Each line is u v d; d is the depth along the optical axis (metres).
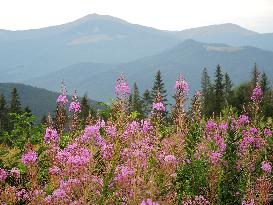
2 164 8.45
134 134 7.28
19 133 9.73
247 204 7.38
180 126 9.08
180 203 7.14
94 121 8.01
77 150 6.53
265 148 10.11
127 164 6.38
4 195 6.36
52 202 6.05
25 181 7.19
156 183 6.36
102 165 6.42
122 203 5.93
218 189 7.53
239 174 8.12
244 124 11.42
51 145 7.69
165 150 7.91
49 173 7.04
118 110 7.48
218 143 8.95
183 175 7.89
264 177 8.21
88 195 5.83
